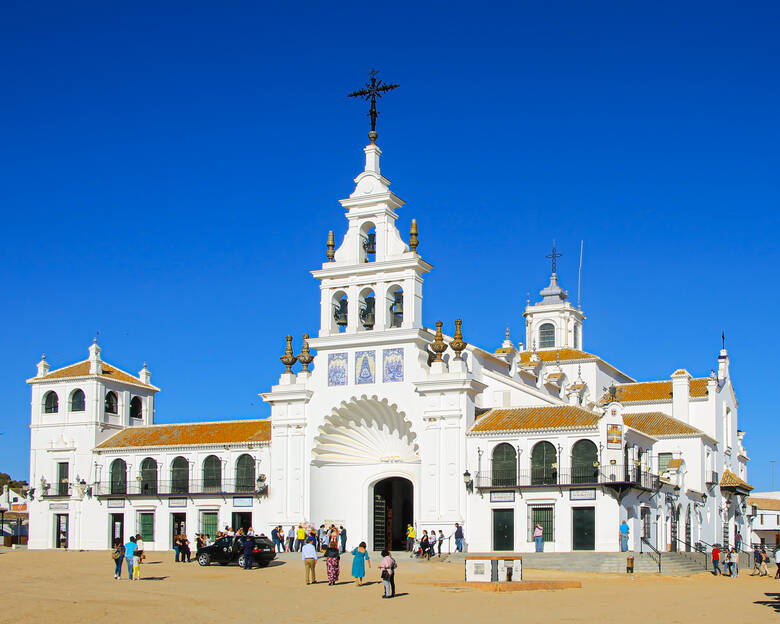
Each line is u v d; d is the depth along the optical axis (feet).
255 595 140.46
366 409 225.76
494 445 211.00
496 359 245.24
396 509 237.04
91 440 265.13
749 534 287.28
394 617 120.06
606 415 201.36
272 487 230.48
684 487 232.12
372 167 232.32
